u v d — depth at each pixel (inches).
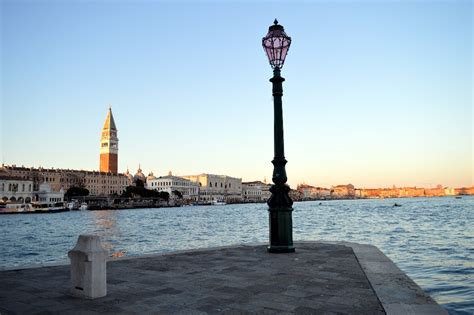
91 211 6948.8
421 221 2972.4
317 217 4018.2
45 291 372.2
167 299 339.3
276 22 657.0
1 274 454.6
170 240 1959.9
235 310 305.3
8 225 3518.7
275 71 645.3
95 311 307.7
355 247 644.7
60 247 1840.6
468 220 2947.8
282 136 632.4
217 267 483.8
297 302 324.8
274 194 620.1
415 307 298.5
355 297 336.5
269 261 523.5
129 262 528.1
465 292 662.5
